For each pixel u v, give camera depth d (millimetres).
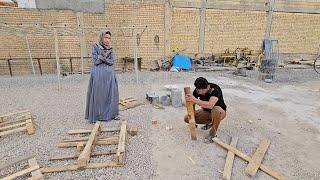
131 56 11859
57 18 10719
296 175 3152
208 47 12688
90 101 4680
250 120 5109
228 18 12570
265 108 6020
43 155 3541
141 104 6012
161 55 12141
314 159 3564
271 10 12945
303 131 4590
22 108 5785
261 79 9820
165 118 5059
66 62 11281
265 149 3740
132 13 11422
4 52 10516
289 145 3994
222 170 3211
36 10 10422
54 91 7539
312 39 14016
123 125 4328
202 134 4281
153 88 7906
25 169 3062
